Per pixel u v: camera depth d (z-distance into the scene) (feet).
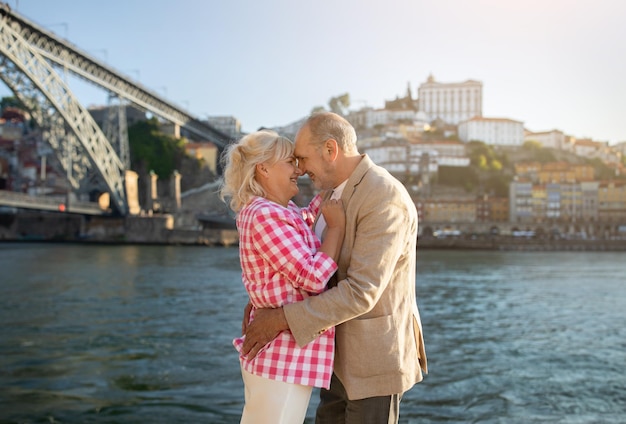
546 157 522.88
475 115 593.83
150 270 129.18
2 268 128.98
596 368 40.24
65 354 42.37
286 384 9.52
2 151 368.48
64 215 290.15
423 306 76.07
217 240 279.28
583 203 382.63
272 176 10.18
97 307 69.36
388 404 9.84
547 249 298.56
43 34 174.40
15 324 56.34
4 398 31.09
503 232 350.64
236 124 483.10
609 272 149.59
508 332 56.13
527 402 31.76
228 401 30.83
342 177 10.21
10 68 167.73
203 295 82.64
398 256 9.50
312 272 9.23
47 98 183.11
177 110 287.07
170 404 30.22
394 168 427.33
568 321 64.54
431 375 37.32
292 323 9.25
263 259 9.68
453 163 457.68
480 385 35.06
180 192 371.76
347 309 9.08
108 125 273.75
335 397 10.53
